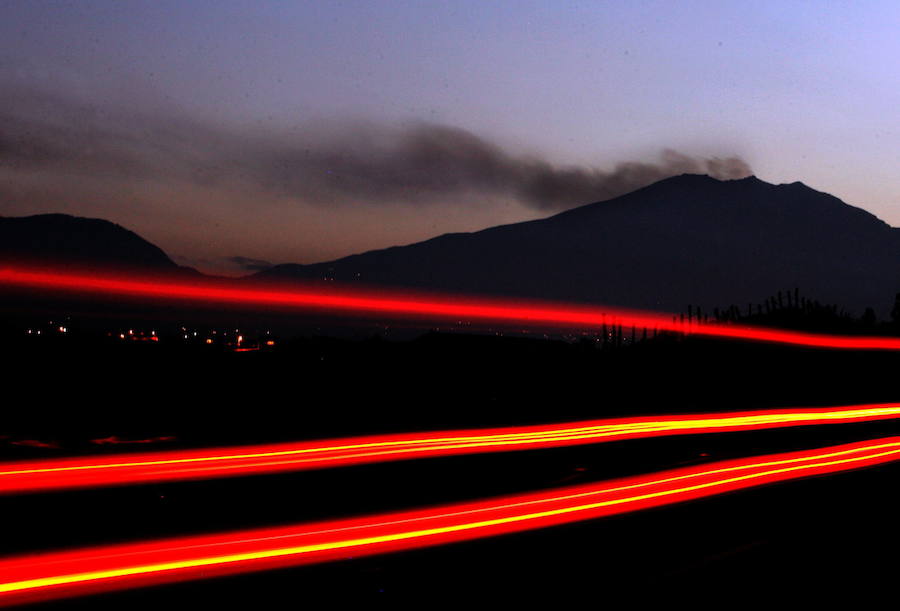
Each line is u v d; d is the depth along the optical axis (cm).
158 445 1692
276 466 1468
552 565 847
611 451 1850
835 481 1441
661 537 985
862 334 6888
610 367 4394
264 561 845
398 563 845
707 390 3988
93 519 1030
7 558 848
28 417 1847
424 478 1412
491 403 2853
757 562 873
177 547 902
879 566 864
